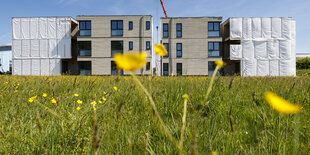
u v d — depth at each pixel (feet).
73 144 5.04
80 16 86.53
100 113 7.15
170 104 8.50
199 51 86.33
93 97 10.05
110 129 5.33
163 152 4.53
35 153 4.51
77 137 5.21
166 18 86.79
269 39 83.71
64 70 92.17
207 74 85.92
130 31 86.33
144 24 86.33
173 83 12.67
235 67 93.25
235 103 9.04
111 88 12.93
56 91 12.90
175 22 86.79
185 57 86.22
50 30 86.89
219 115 7.61
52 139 4.76
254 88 12.47
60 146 4.82
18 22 87.15
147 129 6.25
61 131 5.29
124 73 74.43
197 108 7.84
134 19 86.43
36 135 5.08
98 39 86.74
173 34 86.58
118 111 3.59
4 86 14.20
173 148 4.31
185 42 86.53
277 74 83.35
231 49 84.02
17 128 5.81
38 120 3.91
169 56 86.12
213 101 9.21
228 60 92.79
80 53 88.17
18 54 86.84
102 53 86.74
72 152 4.84
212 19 86.69
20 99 9.91
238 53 83.76
